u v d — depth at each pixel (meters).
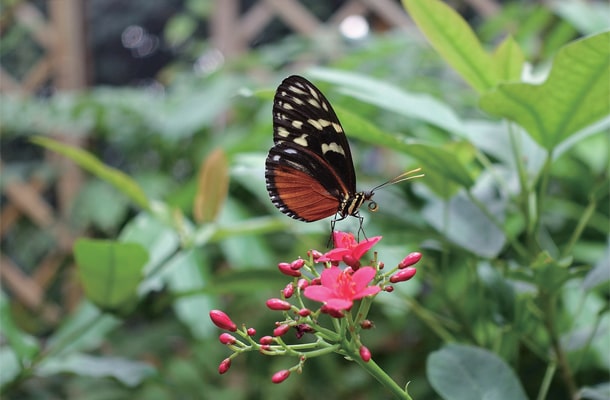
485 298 0.44
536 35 0.81
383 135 0.40
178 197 0.55
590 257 0.54
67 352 0.48
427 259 0.45
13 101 0.81
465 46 0.40
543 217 0.59
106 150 0.93
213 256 0.69
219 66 0.79
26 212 0.89
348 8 0.88
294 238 0.65
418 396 0.60
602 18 0.62
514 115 0.39
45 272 0.88
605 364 0.46
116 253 0.43
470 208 0.44
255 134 0.56
